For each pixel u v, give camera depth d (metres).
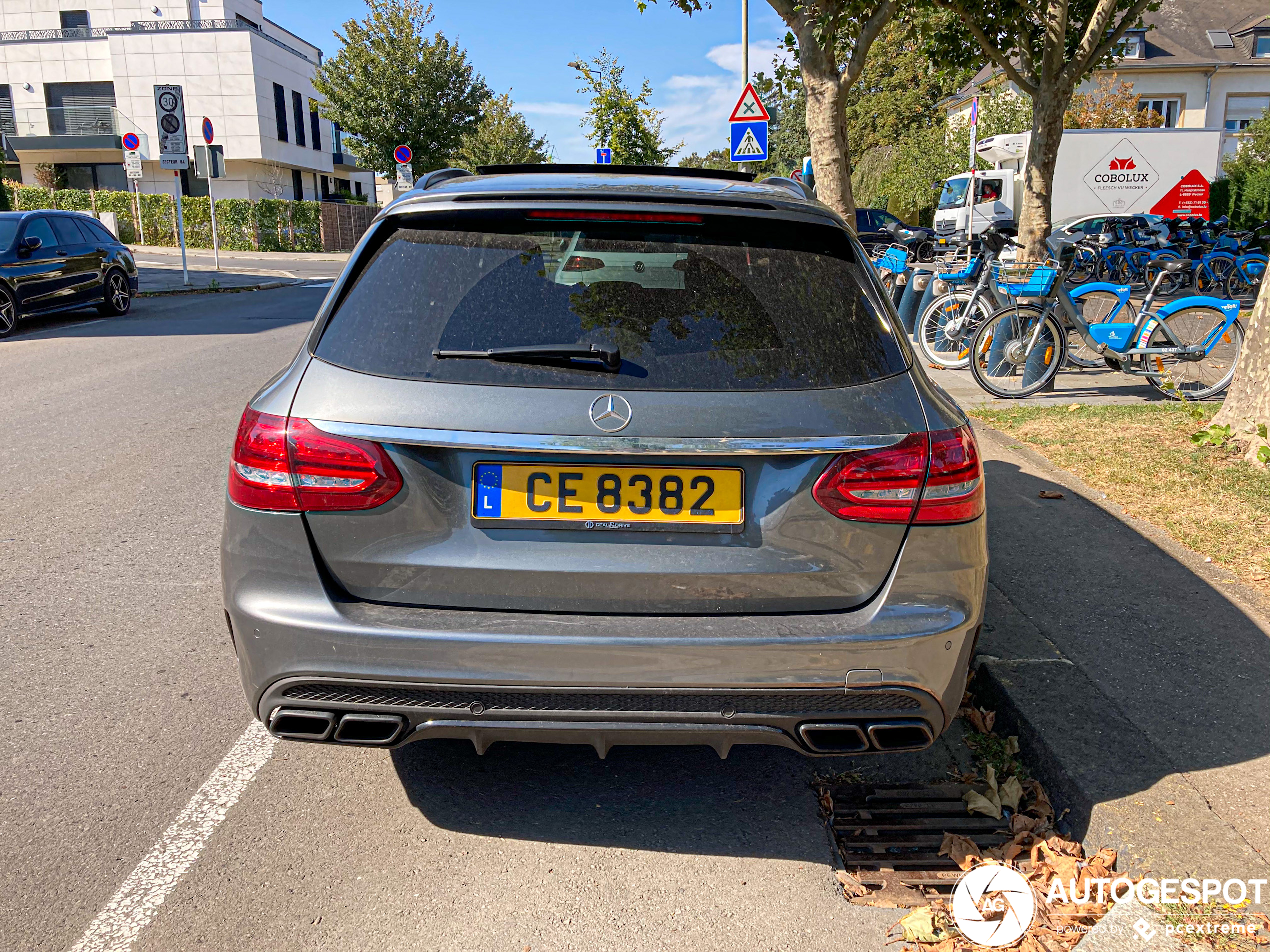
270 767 3.08
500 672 2.31
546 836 2.74
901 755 3.18
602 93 25.94
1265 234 24.70
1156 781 2.80
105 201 38.59
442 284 2.46
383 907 2.44
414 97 40.47
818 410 2.34
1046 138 13.41
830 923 2.40
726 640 2.29
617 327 2.37
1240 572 4.27
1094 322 8.78
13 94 44.31
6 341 12.60
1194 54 42.97
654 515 2.33
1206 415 6.90
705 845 2.71
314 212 39.59
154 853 2.64
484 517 2.34
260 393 2.63
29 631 4.04
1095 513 5.03
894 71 53.69
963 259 10.80
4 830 2.73
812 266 2.55
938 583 2.42
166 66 42.72
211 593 4.45
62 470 6.42
